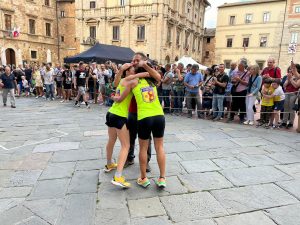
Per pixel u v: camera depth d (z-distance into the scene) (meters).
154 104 3.29
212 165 4.19
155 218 2.78
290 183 3.57
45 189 3.42
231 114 7.90
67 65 12.77
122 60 13.04
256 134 6.12
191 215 2.83
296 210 2.92
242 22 39.41
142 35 25.97
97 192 3.33
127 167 4.13
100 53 12.56
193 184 3.54
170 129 6.61
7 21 27.20
